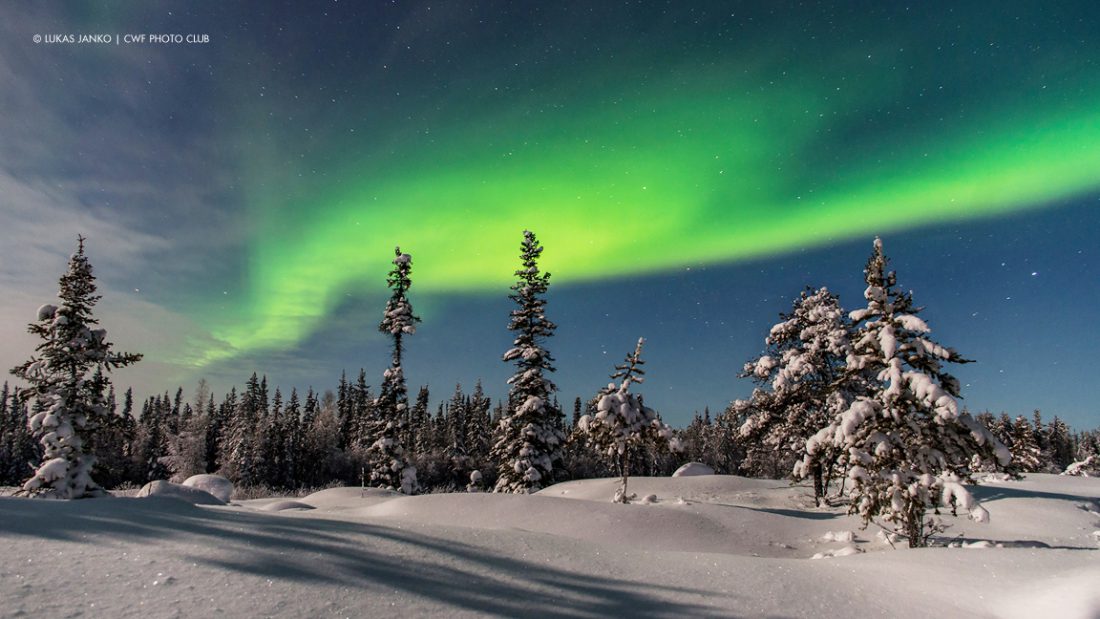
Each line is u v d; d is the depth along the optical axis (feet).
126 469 208.54
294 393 286.05
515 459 94.53
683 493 79.77
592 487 85.71
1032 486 77.20
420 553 18.94
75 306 69.56
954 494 38.55
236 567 15.34
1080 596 18.24
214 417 247.50
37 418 65.51
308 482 215.51
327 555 17.34
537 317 100.17
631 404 70.08
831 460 49.96
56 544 15.46
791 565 23.18
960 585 21.04
